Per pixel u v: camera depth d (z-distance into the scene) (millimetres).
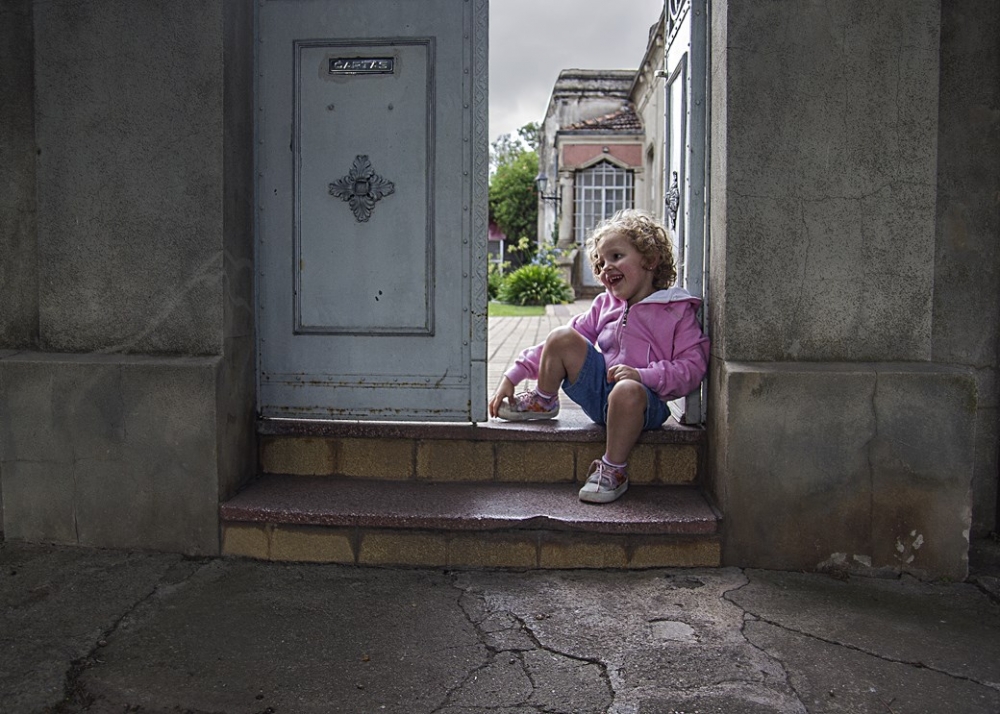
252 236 3355
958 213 3154
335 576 2912
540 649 2385
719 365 3057
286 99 3338
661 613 2609
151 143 3072
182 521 3076
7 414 3115
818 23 2893
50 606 2643
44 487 3127
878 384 2861
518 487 3326
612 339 3375
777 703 2107
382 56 3312
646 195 19969
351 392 3424
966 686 2197
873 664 2305
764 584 2828
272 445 3447
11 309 3281
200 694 2146
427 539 2990
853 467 2893
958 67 3107
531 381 5348
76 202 3129
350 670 2270
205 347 3109
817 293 2967
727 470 2934
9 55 3207
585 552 2961
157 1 3027
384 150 3336
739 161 2938
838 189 2936
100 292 3148
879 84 2900
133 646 2396
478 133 3305
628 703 2105
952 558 2891
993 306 3191
